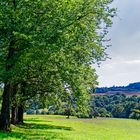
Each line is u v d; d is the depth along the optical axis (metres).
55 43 33.72
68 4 34.62
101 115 183.38
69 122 79.50
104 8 38.47
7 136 31.53
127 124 88.19
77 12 35.69
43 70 42.19
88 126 68.50
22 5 33.81
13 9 33.12
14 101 47.84
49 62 38.09
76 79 41.25
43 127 53.56
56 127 56.53
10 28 33.03
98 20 40.03
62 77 40.72
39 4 33.88
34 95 52.59
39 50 33.44
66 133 44.53
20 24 33.16
